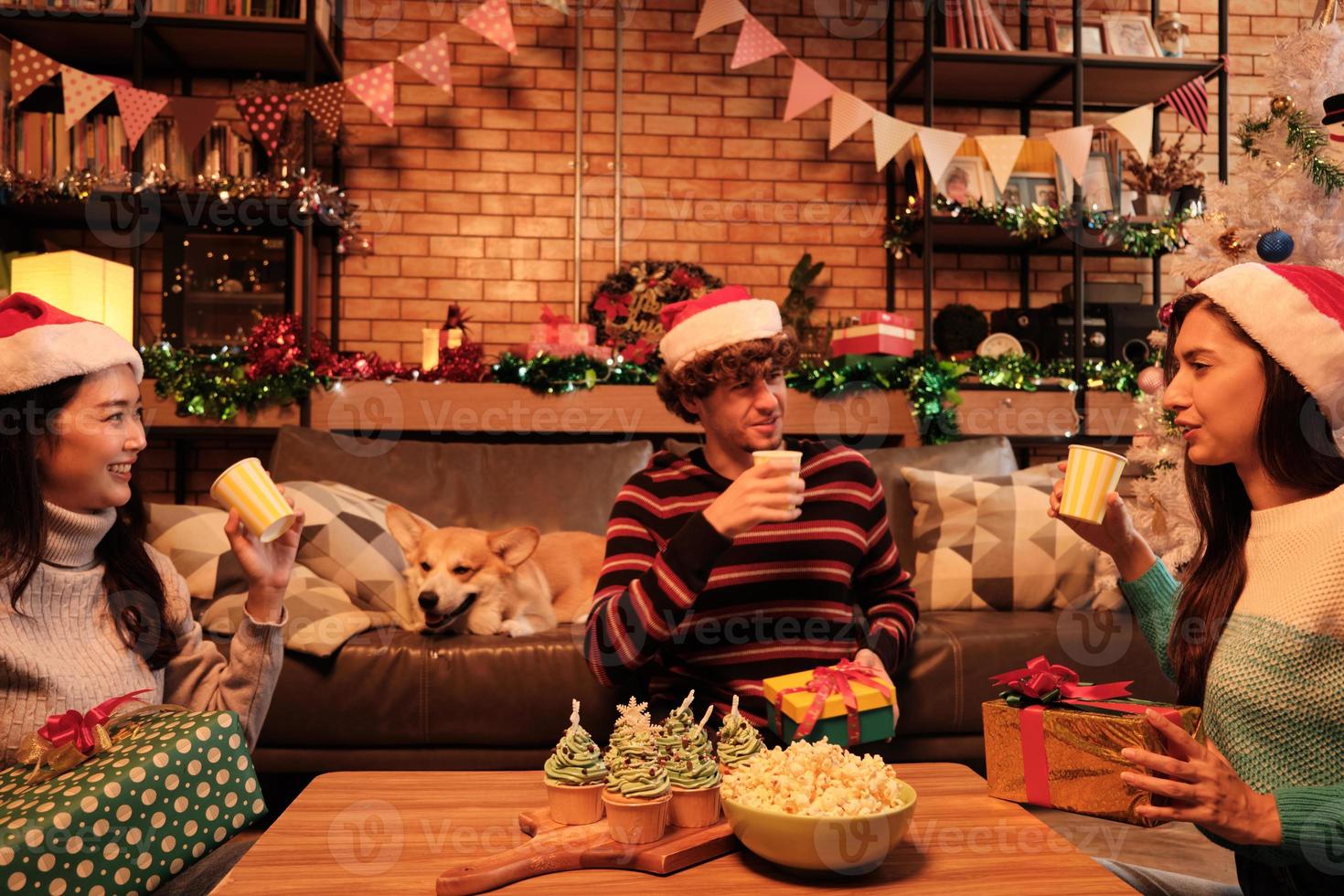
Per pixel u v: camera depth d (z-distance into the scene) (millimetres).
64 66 3395
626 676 1528
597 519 2916
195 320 3807
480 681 2227
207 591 2357
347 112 4148
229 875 963
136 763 979
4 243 3811
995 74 4156
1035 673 1159
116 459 1266
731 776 1044
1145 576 1313
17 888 891
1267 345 1054
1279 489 1105
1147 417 2789
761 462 1331
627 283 4086
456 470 2934
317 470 2861
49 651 1229
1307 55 2250
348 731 2209
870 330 3721
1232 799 916
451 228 4191
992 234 4250
